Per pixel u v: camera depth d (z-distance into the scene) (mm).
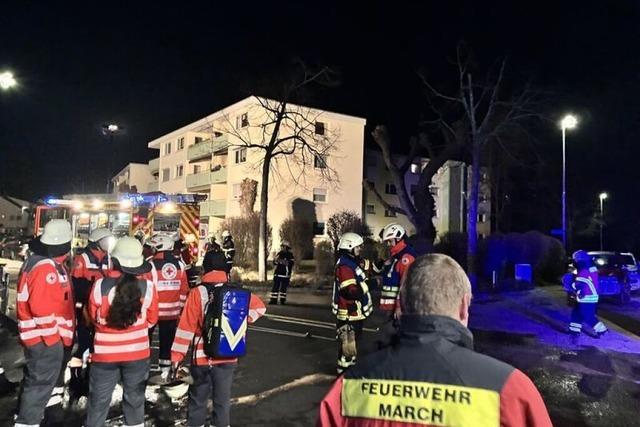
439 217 48812
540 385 7266
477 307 15297
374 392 1777
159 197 18234
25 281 4820
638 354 9250
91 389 4637
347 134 37531
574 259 10781
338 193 37000
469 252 19203
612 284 17391
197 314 4746
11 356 8141
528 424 1655
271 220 34219
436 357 1759
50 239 4945
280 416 5820
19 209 65062
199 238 18797
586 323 10555
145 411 5883
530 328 11828
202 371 4730
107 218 18281
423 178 23531
